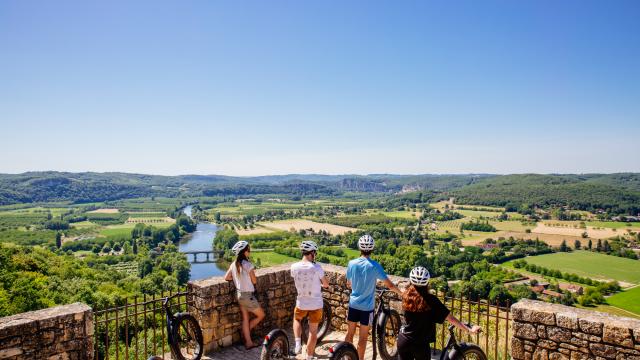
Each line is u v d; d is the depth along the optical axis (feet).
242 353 23.58
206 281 24.26
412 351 16.85
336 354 18.25
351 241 422.82
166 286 224.94
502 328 32.65
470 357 19.56
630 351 15.76
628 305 230.89
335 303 27.81
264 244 450.30
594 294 235.40
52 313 18.15
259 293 26.04
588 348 16.79
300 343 21.47
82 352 18.65
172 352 20.76
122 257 379.96
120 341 50.80
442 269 290.15
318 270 21.65
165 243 492.95
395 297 24.97
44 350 17.46
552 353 17.74
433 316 16.79
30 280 123.34
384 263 263.08
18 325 16.69
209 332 23.56
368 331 20.66
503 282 268.41
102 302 117.50
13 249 172.45
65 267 182.60
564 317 17.39
